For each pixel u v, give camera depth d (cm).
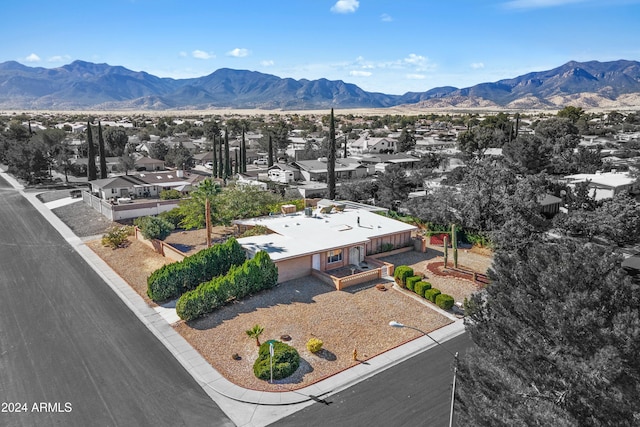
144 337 2577
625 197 4459
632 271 3212
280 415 1945
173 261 3844
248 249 3506
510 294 1694
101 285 3353
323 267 3609
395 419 1917
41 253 4103
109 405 1983
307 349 2461
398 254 4144
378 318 2852
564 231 4269
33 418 1886
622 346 1308
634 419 1275
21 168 7875
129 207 5322
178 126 17975
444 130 17762
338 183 7812
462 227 4622
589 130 13338
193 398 2047
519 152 7438
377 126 19775
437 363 2366
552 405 1391
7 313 2858
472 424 1550
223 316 2823
